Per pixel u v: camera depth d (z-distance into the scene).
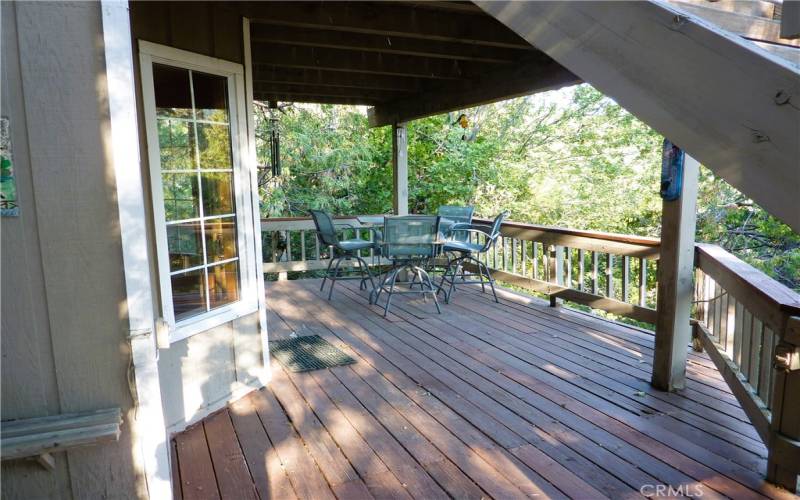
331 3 3.33
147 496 1.31
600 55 1.01
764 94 0.75
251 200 3.06
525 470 2.22
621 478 2.15
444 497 2.03
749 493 2.05
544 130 11.87
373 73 5.02
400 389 3.11
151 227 2.45
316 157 10.59
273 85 5.94
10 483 1.22
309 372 3.40
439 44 4.25
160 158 2.52
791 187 0.73
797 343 1.96
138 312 1.27
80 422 1.21
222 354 2.88
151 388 1.30
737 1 1.07
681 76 0.87
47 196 1.19
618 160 11.03
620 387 3.12
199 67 2.69
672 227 2.94
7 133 1.15
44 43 1.16
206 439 2.52
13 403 1.22
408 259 4.96
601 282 10.87
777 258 8.24
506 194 11.59
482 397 2.97
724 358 2.90
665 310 3.02
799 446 1.98
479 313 4.93
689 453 2.35
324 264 6.68
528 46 3.93
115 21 1.19
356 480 2.15
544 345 3.94
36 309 1.21
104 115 1.21
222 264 2.94
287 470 2.23
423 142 11.38
